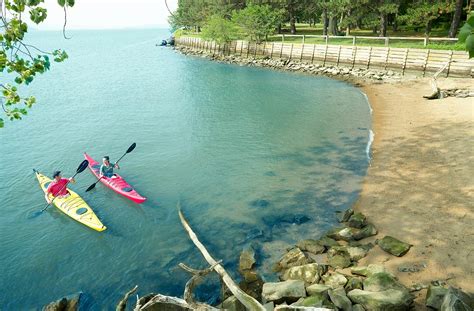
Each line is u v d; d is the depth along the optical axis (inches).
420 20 1181.1
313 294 280.2
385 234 364.8
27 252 385.1
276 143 669.3
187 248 379.6
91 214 442.0
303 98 1002.1
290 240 380.2
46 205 483.5
